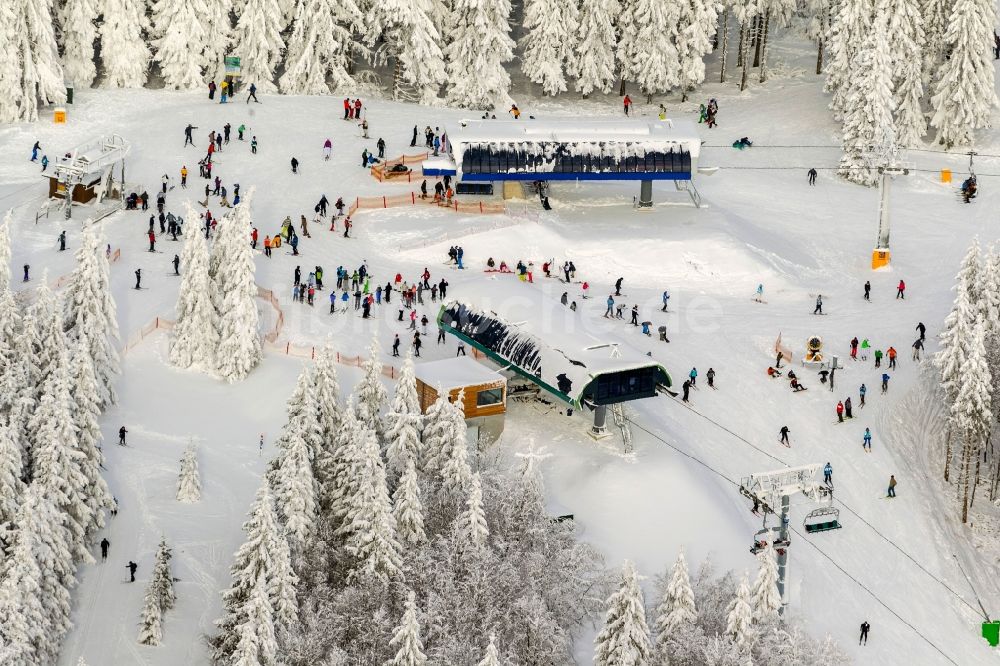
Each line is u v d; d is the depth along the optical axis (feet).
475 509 183.73
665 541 201.05
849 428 236.84
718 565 197.77
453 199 299.99
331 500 189.37
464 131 300.20
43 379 202.59
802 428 235.61
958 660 196.65
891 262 299.38
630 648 168.96
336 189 305.73
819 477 224.33
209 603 182.60
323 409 195.42
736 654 169.07
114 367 219.82
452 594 177.78
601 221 299.99
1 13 320.70
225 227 229.66
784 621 185.06
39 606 166.20
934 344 261.03
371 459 181.16
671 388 240.94
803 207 325.21
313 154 324.19
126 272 257.96
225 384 228.22
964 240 310.86
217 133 331.16
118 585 184.24
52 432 181.57
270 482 189.47
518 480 196.44
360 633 173.99
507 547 188.55
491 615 176.14
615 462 212.64
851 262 299.17
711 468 220.43
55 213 281.13
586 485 208.85
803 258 297.94
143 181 301.22
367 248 280.10
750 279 283.79
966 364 222.69
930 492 229.25
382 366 226.58
